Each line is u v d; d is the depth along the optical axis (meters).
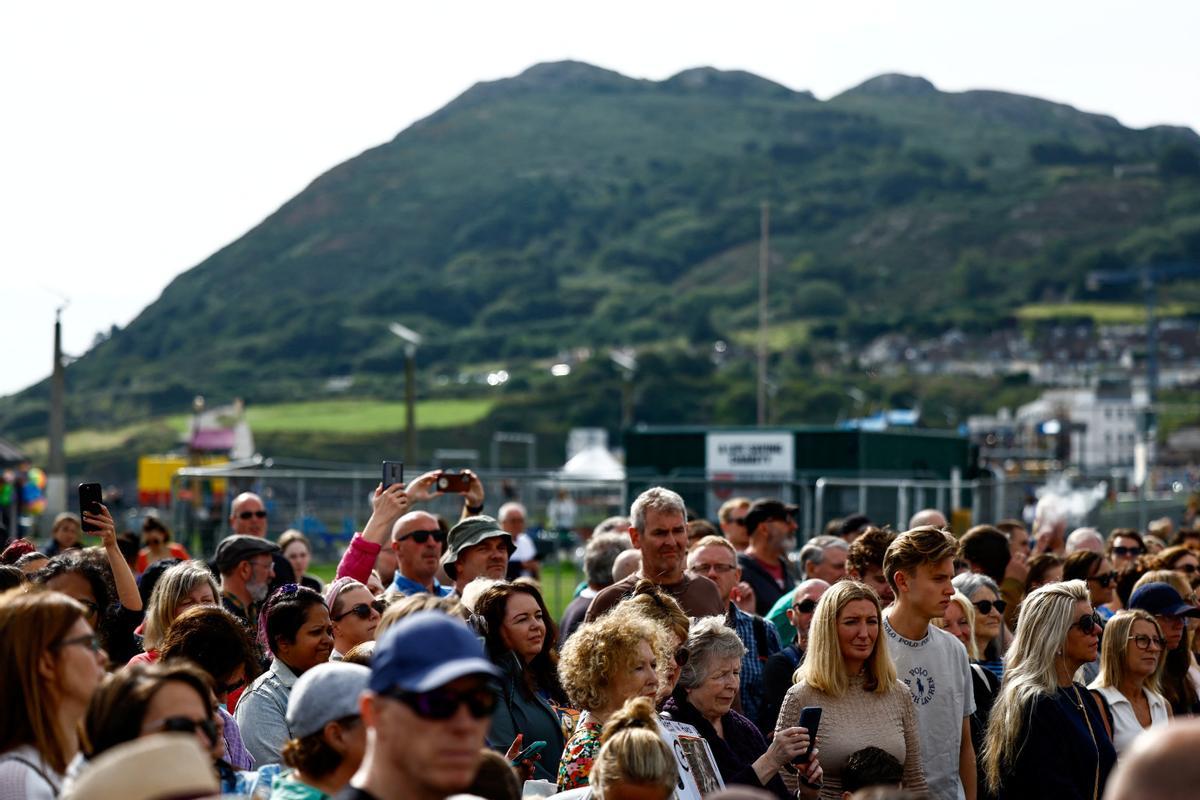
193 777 5.05
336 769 6.80
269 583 14.46
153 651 10.21
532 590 10.33
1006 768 10.20
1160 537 23.73
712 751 9.53
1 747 6.84
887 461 41.19
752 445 40.06
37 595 7.04
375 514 11.96
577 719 10.34
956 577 12.74
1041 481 43.22
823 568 14.79
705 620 9.78
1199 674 13.05
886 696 9.88
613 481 34.31
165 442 195.00
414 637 5.28
